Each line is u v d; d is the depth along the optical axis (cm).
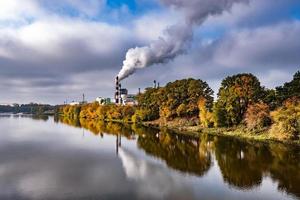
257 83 10656
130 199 3991
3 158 6538
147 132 11694
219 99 11119
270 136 8544
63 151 7456
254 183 4634
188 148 7700
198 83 13988
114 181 4775
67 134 11394
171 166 5769
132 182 4731
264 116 9544
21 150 7581
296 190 4303
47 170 5466
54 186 4500
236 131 10100
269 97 10288
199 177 4994
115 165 5875
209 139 9131
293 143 7788
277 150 7012
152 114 16575
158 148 7819
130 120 18625
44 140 9588
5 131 12750
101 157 6669
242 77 10656
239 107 10675
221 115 10869
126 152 7294
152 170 5462
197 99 13712
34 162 6141
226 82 11038
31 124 17675
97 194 4162
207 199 4019
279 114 8256
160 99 15388
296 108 7988
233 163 5866
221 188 4419
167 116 14450
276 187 4438
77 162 6156
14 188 4391
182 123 13450
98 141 9275
